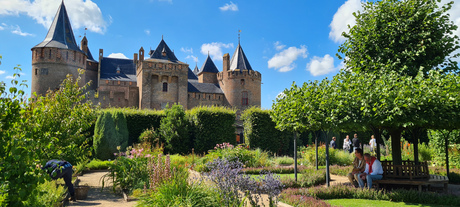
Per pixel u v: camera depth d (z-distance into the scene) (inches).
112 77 2203.5
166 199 221.3
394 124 277.7
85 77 2097.7
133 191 305.6
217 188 207.6
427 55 314.8
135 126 759.1
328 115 291.4
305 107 311.9
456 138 488.7
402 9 327.6
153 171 298.4
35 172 139.3
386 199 261.4
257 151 639.1
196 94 2196.1
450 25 312.5
